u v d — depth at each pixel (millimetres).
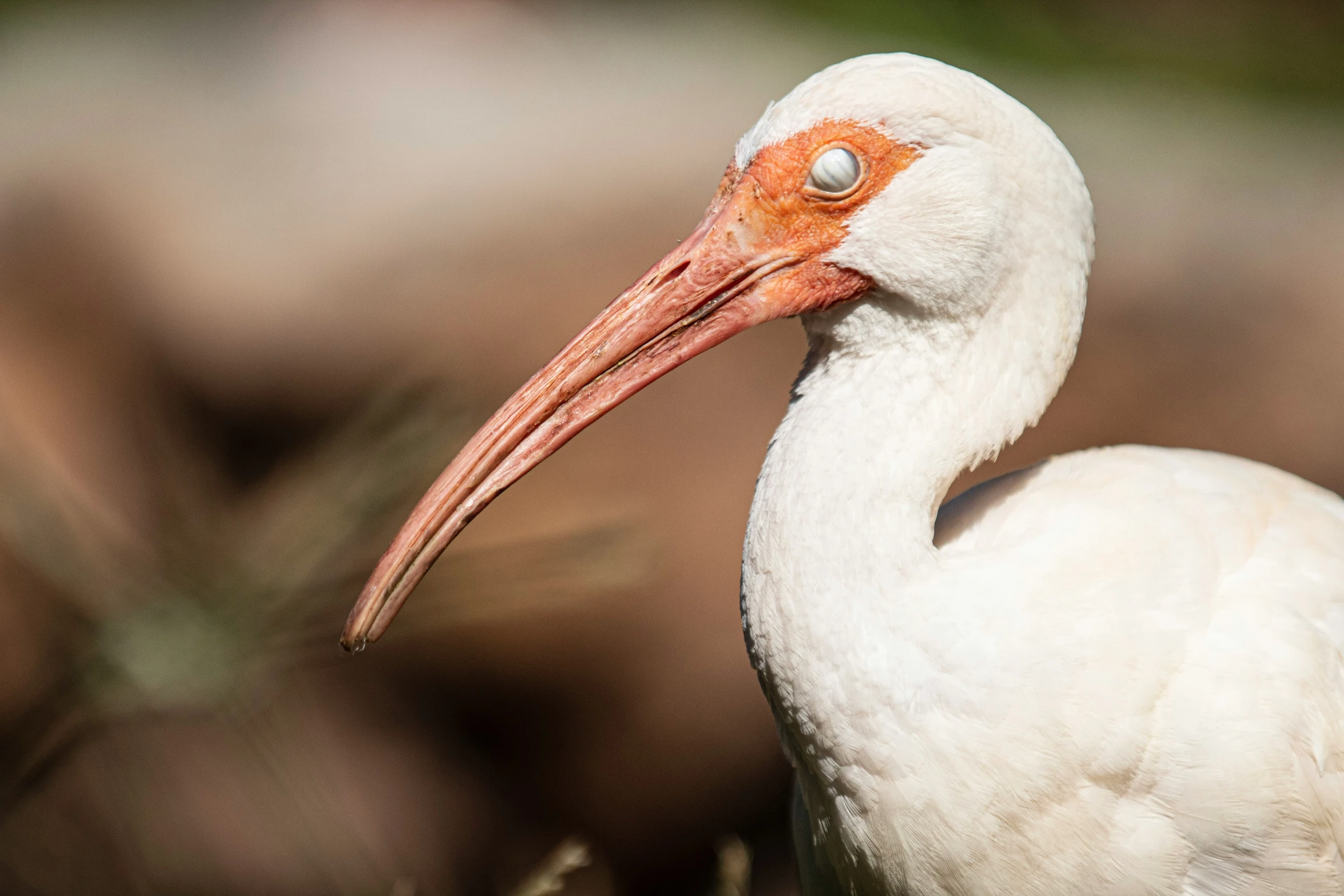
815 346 5973
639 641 11898
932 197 5508
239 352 11898
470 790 12305
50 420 11750
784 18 17594
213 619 6609
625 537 8555
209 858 9500
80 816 9062
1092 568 5293
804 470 5418
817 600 5230
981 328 5602
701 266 5781
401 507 7863
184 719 6883
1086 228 5727
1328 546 5770
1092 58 18516
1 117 13820
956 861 5133
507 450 5859
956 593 5168
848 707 5152
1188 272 12562
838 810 5316
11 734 6621
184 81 14016
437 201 12242
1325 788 5297
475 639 11711
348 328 11852
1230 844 5172
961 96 5516
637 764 12344
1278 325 12328
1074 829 5098
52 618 6707
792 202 5660
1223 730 5113
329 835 9773
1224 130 15508
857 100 5555
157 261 12164
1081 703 5055
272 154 12711
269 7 15414
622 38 15695
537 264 12000
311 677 11547
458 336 11828
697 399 11789
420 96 13438
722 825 12695
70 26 16609
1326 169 14125
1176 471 5973
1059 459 6258
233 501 11781
